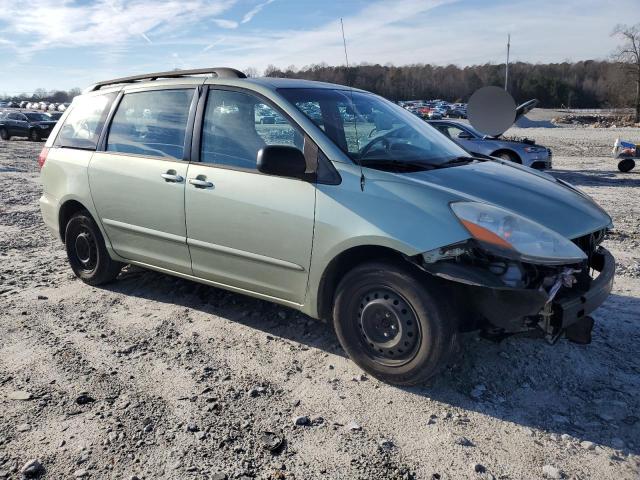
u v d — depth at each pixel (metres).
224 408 3.13
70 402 3.18
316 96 3.90
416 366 3.18
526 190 3.44
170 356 3.74
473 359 3.63
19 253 6.39
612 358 3.66
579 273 3.21
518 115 11.66
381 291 3.27
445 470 2.63
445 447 2.79
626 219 8.45
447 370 3.51
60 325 4.25
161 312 4.49
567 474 2.59
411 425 2.98
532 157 13.01
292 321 4.28
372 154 3.55
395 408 3.13
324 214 3.37
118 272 5.07
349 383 3.39
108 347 3.88
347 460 2.70
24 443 2.82
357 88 4.53
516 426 2.97
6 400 3.20
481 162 4.00
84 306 4.64
